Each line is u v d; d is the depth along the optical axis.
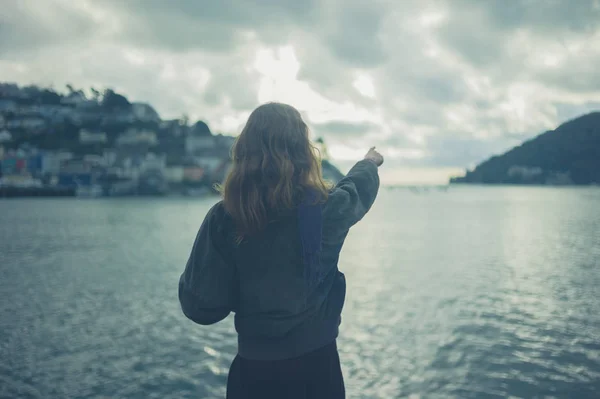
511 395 9.61
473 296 18.95
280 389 1.81
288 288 1.77
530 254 32.31
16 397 10.23
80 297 20.62
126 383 10.88
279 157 1.76
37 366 12.02
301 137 1.86
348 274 25.14
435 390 9.94
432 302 17.95
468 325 14.60
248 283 1.78
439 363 11.39
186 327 15.20
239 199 1.75
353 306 17.45
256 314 1.81
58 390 10.55
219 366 11.80
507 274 24.44
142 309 18.09
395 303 17.88
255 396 1.83
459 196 198.50
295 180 1.80
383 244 39.97
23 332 15.15
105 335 14.66
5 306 18.88
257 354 1.82
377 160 2.13
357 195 1.92
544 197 170.62
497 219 69.62
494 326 14.46
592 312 16.06
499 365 11.16
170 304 18.86
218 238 1.79
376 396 9.73
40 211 111.12
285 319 1.79
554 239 41.97
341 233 1.86
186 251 38.34
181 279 1.88
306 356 1.82
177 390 10.48
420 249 36.19
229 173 1.83
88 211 112.00
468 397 9.57
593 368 10.88
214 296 1.80
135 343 13.77
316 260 1.76
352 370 11.10
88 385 10.81
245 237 1.76
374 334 13.84
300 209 1.77
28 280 25.22
